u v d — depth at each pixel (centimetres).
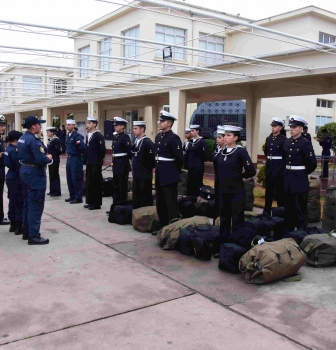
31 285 450
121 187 801
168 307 401
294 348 330
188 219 616
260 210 884
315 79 1168
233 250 491
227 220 539
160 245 595
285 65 973
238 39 2112
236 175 525
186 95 1412
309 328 363
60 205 907
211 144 1980
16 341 335
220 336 347
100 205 874
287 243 480
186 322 371
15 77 2180
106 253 567
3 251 566
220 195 539
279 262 451
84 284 455
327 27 1988
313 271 506
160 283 462
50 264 518
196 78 1300
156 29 1817
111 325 363
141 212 681
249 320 377
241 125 2166
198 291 441
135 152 723
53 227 705
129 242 621
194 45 1936
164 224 658
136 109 2255
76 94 1705
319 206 771
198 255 542
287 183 625
